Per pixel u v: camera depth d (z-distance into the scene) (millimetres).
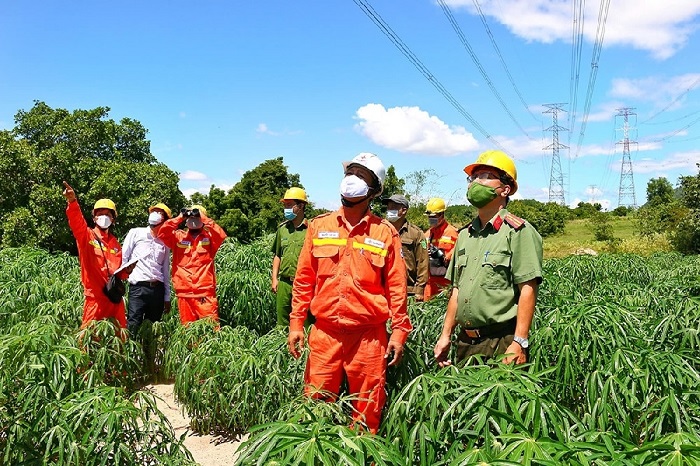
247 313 6898
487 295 3057
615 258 11781
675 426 2531
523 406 2270
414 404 2557
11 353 3648
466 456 1970
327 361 3293
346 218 3359
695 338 3639
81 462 2766
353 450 2111
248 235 18750
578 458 1903
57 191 16719
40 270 8031
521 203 47500
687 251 24219
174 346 5027
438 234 7180
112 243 5730
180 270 6023
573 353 3109
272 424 2213
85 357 3900
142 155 20359
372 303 3221
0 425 3043
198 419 4395
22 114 18656
